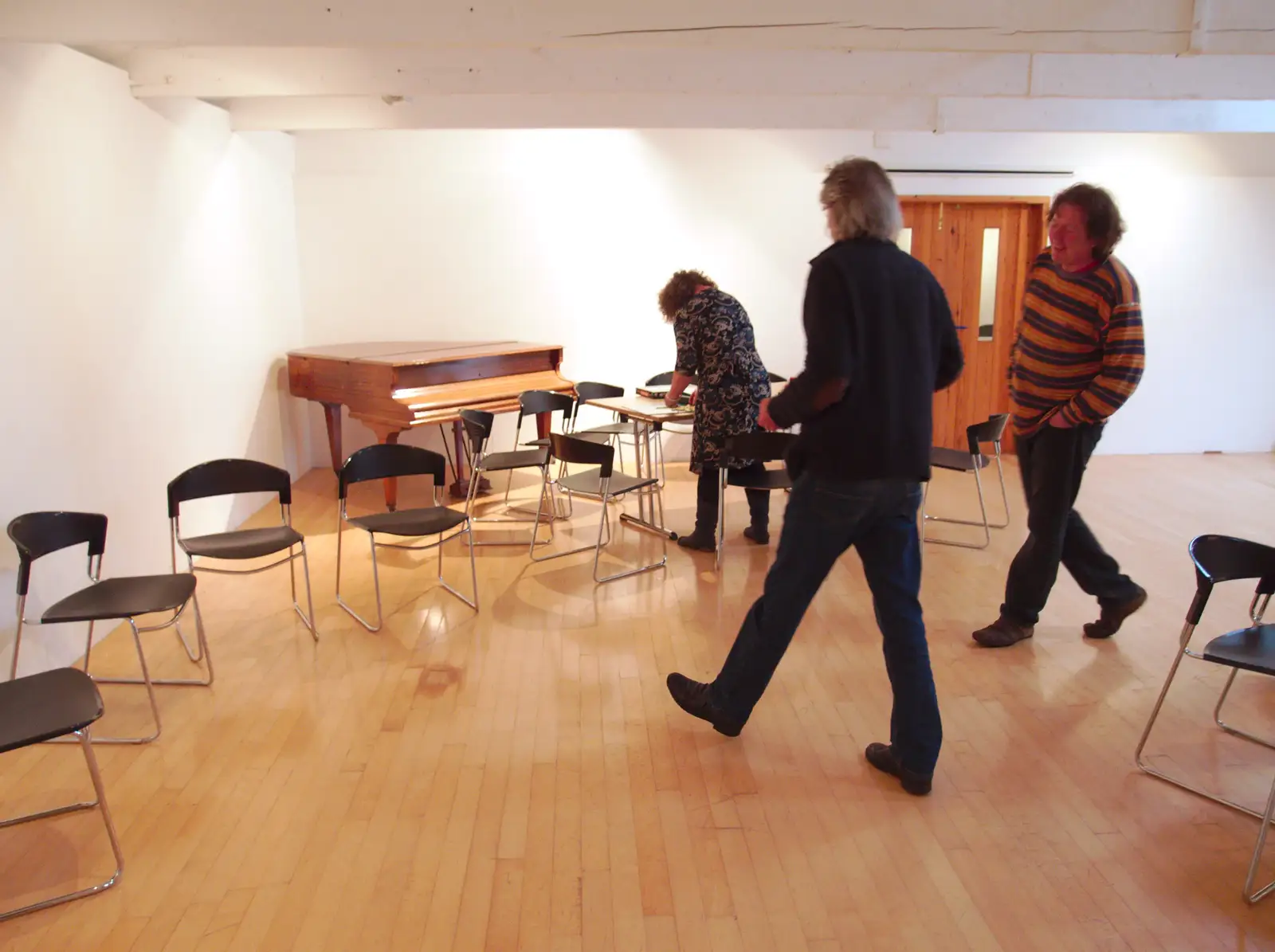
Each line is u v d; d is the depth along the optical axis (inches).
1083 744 119.1
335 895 91.2
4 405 127.6
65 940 85.2
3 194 128.5
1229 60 187.8
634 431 228.2
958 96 188.7
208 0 126.5
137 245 170.1
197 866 95.7
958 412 304.3
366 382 226.2
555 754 117.6
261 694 134.3
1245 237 291.4
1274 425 306.3
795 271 289.1
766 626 109.0
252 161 236.1
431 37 129.5
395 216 274.5
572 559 195.8
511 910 89.0
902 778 108.6
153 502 174.6
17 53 132.3
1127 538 211.8
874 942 84.8
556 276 282.5
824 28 133.1
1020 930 86.2
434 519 163.3
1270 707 128.8
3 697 92.5
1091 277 129.0
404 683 137.9
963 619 161.8
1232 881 93.0
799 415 97.4
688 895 91.0
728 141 279.6
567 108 227.8
